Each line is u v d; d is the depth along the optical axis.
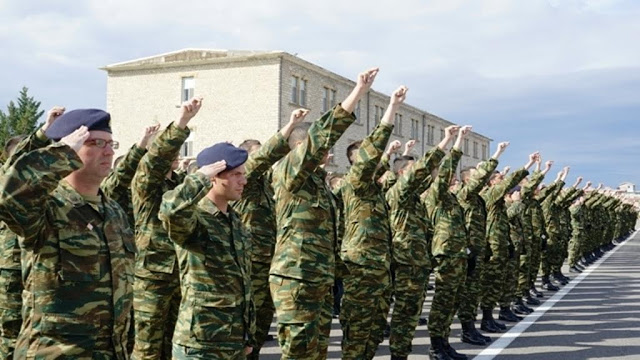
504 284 9.08
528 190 10.20
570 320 9.08
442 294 6.76
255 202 5.91
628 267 17.05
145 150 5.18
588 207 18.58
